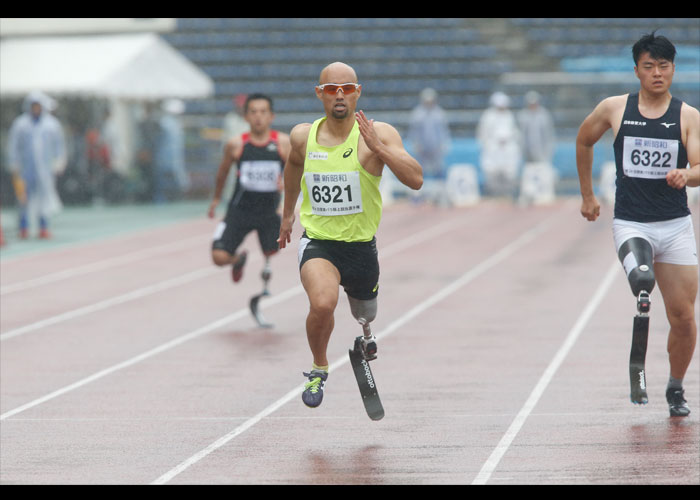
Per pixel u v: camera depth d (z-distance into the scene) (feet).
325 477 58.85
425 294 134.21
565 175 319.88
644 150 68.23
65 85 264.52
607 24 383.65
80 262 174.40
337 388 82.69
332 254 66.90
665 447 63.41
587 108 338.95
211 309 125.18
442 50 375.45
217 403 78.28
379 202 66.95
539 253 178.50
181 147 299.58
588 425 69.36
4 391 83.66
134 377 88.28
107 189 289.53
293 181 69.62
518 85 350.43
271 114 108.88
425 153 285.23
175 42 381.40
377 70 370.73
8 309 127.13
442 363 91.61
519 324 111.24
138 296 136.67
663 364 89.04
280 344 102.27
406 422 71.31
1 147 283.38
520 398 77.87
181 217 257.75
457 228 225.97
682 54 352.69
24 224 212.02
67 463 62.75
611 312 118.01
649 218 69.00
